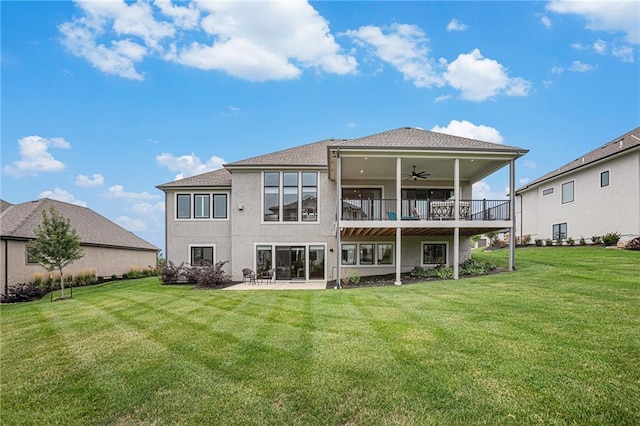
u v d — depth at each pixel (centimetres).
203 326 711
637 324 580
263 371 461
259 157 1848
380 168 1609
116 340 634
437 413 344
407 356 488
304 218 1714
